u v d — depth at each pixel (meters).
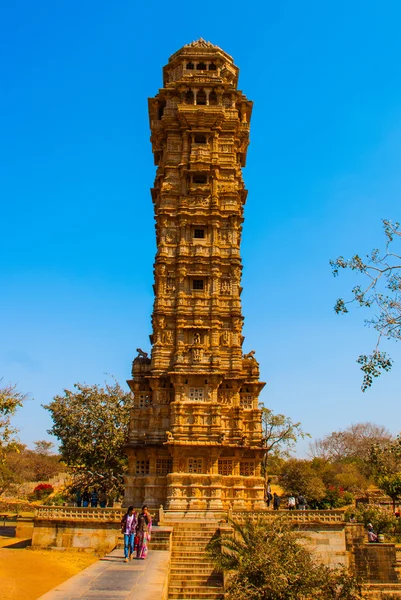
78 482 80.06
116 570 31.31
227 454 60.41
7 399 47.53
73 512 50.62
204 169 70.56
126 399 81.50
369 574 47.88
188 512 56.25
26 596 31.73
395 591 45.12
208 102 73.94
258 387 65.00
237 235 70.06
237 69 80.56
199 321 65.19
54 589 25.11
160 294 66.50
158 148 76.06
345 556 47.66
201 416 60.91
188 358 63.44
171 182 71.31
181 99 74.19
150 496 59.25
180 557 44.06
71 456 77.75
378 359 30.62
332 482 107.94
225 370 63.94
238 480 59.59
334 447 152.50
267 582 28.64
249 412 63.97
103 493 77.50
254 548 31.25
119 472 79.12
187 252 67.94
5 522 74.56
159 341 64.62
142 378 64.88
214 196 69.81
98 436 77.75
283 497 99.69
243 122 77.06
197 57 77.06
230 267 68.06
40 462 132.25
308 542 47.50
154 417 62.28
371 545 48.50
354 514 74.31
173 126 73.62
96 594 24.06
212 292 66.25
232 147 73.31
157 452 60.81
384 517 72.00
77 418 77.81
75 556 46.97
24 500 106.81
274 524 33.88
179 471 58.50
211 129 72.81
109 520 49.22
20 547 50.84
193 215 68.94
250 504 59.62
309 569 30.33
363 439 147.38
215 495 57.28
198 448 58.62
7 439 48.06
